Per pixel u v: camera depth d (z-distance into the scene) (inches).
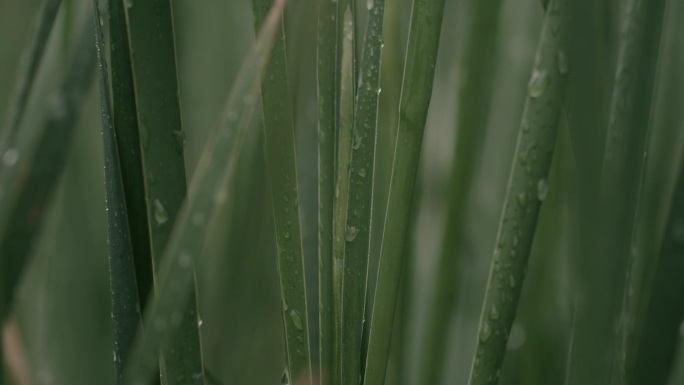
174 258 20.6
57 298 34.5
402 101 22.1
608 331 21.4
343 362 22.7
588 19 21.1
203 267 32.9
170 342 22.8
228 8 38.7
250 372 31.4
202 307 32.1
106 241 36.5
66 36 31.4
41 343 33.4
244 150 31.6
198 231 20.6
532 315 30.4
